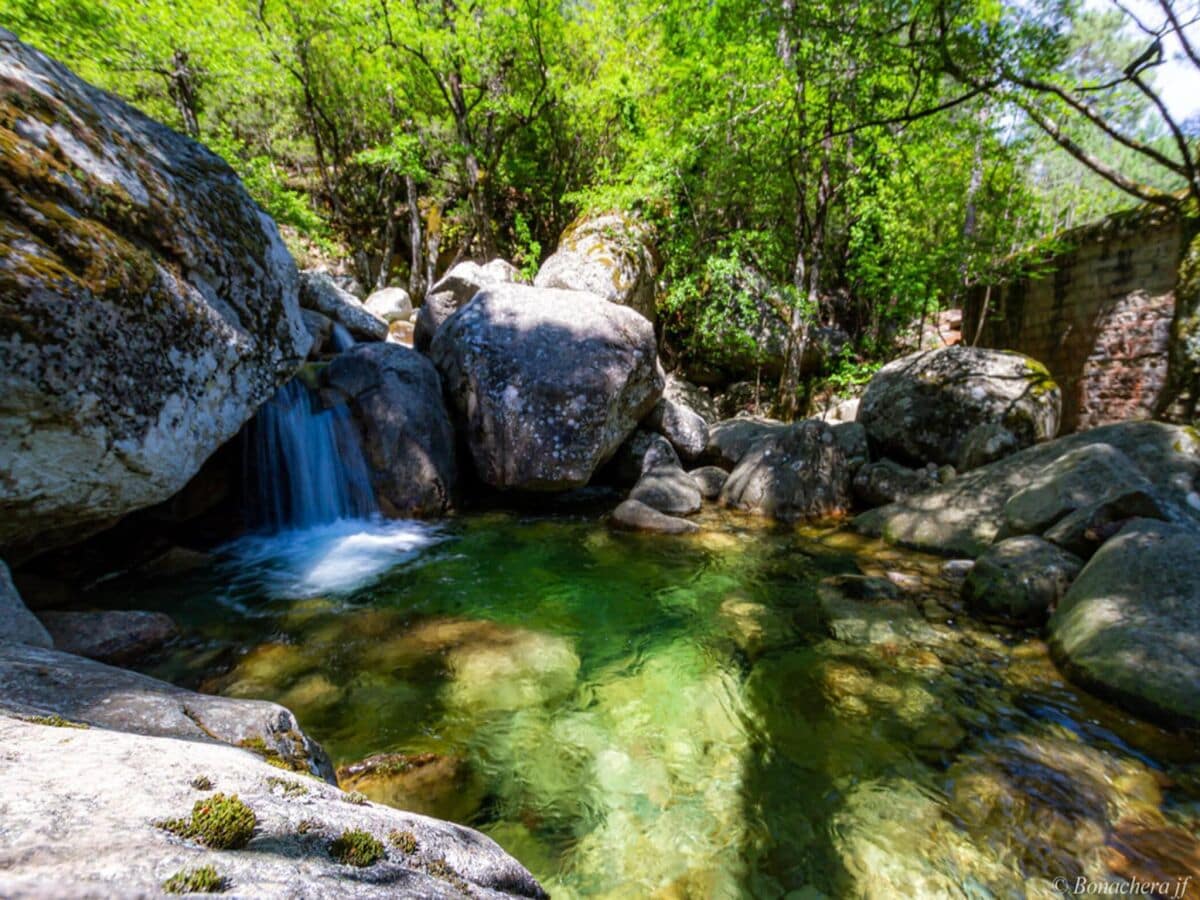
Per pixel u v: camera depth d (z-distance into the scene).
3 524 2.49
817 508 6.29
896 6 5.06
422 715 2.71
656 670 3.21
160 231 3.06
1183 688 2.54
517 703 2.84
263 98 14.46
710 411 10.68
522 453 6.05
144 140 3.38
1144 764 2.37
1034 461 5.29
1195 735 2.45
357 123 15.98
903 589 4.24
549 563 4.85
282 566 4.50
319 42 12.60
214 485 4.75
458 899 0.91
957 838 2.05
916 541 5.20
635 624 3.77
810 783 2.34
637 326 7.06
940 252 8.05
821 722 2.73
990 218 8.73
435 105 13.73
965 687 2.98
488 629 3.60
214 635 3.38
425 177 12.66
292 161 17.83
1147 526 3.43
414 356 6.45
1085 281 6.81
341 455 5.70
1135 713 2.64
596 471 7.34
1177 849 1.98
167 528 4.54
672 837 2.08
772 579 4.55
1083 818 2.12
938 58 4.95
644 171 9.77
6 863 0.57
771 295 10.91
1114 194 18.61
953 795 2.25
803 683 3.06
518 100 12.13
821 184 9.05
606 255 9.60
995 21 4.72
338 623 3.60
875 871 1.93
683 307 11.25
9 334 2.15
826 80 7.78
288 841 0.82
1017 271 7.36
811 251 9.62
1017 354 6.98
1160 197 5.43
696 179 10.15
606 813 2.18
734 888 1.88
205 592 3.96
